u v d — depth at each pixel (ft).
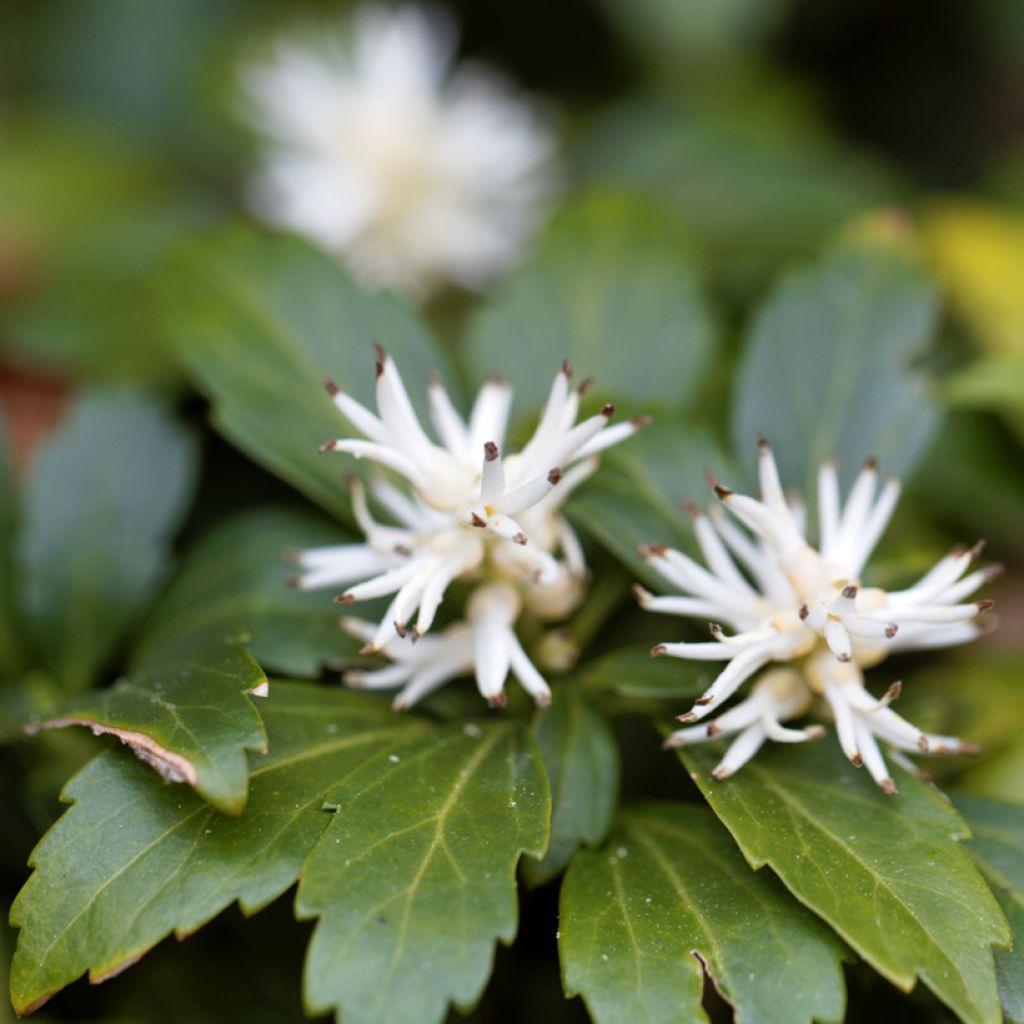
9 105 1.62
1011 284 1.21
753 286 1.31
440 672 0.95
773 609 0.93
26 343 1.19
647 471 0.99
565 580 0.96
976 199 1.52
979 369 1.09
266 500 1.13
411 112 1.30
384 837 0.89
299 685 0.95
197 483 1.13
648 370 1.07
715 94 1.61
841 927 0.87
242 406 1.02
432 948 0.86
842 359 1.06
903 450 1.04
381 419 0.93
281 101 1.31
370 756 0.93
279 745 0.92
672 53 1.56
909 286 1.07
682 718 0.91
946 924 0.88
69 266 1.23
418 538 0.94
